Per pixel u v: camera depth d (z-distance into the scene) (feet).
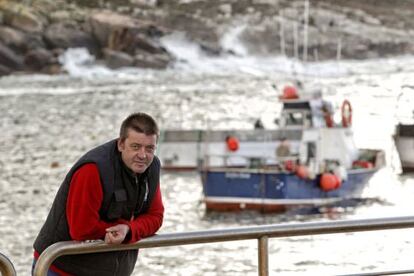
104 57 435.94
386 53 518.78
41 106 270.05
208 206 98.02
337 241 74.13
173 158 125.18
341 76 364.38
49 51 429.79
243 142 103.96
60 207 21.70
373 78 351.67
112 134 201.98
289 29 504.02
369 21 522.88
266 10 510.58
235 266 69.56
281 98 107.86
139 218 21.88
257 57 488.85
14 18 437.58
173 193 111.34
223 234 21.33
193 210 100.58
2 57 416.05
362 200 102.27
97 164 21.35
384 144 156.76
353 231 22.11
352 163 103.81
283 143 103.04
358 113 207.92
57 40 437.99
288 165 98.89
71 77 403.54
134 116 21.72
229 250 73.56
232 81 367.04
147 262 70.85
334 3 522.47
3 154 166.20
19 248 82.17
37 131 207.82
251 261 70.79
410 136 122.83
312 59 499.51
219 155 104.01
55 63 419.33
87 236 21.18
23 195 117.08
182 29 486.79
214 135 104.42
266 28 501.97
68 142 185.98
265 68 444.55
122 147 21.61
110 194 21.45
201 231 21.35
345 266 67.36
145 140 21.49
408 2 529.04
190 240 21.27
